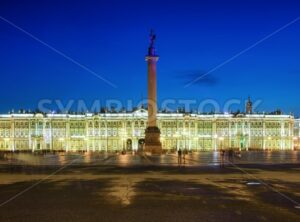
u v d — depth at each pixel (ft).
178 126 614.75
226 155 308.60
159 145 282.36
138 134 606.96
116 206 76.74
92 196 88.12
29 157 311.27
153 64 273.75
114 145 609.42
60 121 609.01
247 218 66.74
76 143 609.42
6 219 66.49
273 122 632.38
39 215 69.31
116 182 113.39
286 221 64.80
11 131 603.26
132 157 287.28
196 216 68.18
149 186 104.47
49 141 606.14
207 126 622.54
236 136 624.59
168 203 79.71
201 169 159.84
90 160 244.42
